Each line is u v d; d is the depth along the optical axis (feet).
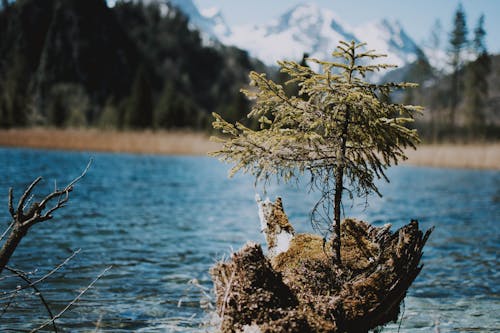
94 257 35.94
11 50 537.65
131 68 568.41
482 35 272.51
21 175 90.48
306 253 22.52
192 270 34.06
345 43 20.74
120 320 23.82
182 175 113.70
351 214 61.93
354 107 20.85
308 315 18.84
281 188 93.76
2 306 24.18
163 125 318.45
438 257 40.04
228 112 264.52
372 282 20.48
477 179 125.80
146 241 42.78
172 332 22.49
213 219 56.39
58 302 25.64
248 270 19.26
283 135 20.97
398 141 21.58
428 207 70.95
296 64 21.62
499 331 23.90
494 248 43.91
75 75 515.50
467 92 273.54
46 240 40.47
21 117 315.78
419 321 24.91
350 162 21.15
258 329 18.02
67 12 546.26
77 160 140.15
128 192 77.71
